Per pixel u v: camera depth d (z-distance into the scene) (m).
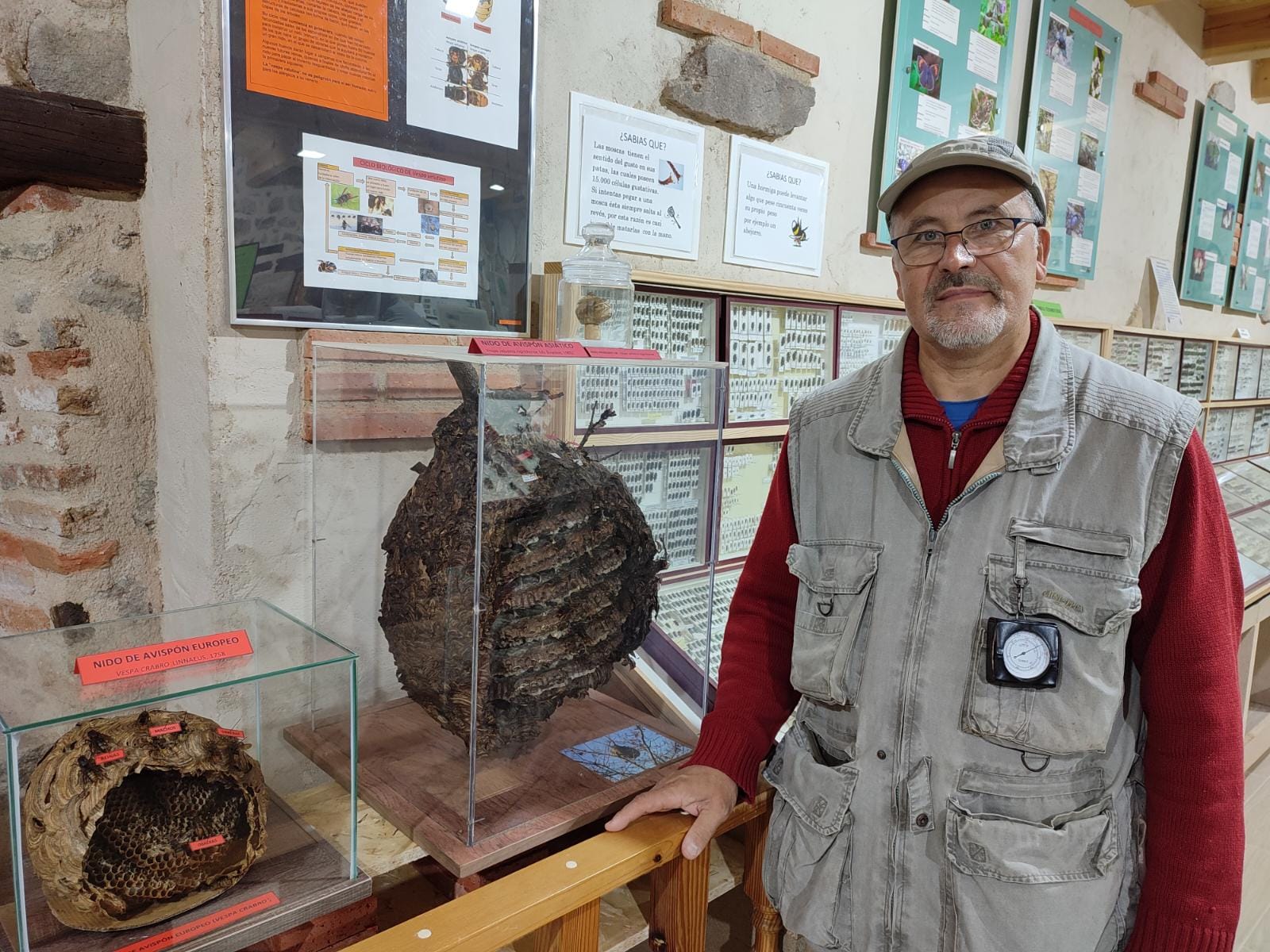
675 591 1.21
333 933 1.04
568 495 1.00
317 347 1.25
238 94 1.16
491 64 1.42
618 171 1.66
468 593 0.94
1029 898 0.97
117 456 1.35
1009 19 2.52
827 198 2.12
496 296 1.49
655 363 1.11
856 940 1.09
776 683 1.23
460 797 1.02
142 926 0.83
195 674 0.89
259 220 1.21
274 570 1.33
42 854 0.77
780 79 1.89
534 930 0.98
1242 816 0.99
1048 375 1.06
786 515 1.24
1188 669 0.97
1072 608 0.98
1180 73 3.46
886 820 1.06
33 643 0.92
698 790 1.09
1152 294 3.60
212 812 0.86
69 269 1.28
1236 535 2.51
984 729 0.99
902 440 1.11
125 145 1.28
